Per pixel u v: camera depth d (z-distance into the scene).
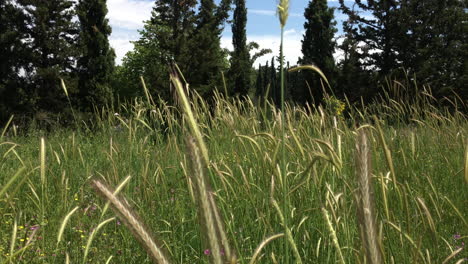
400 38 28.52
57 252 3.16
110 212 3.67
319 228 3.08
